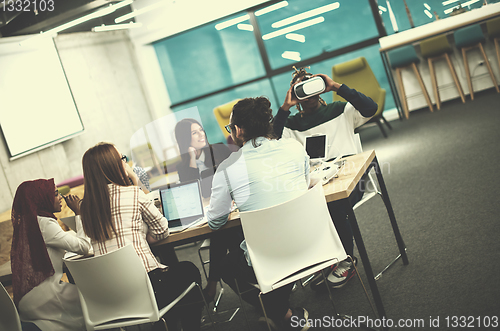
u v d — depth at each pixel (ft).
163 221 6.29
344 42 22.82
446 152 13.02
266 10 23.34
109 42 24.09
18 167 16.16
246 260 6.02
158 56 26.45
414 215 9.42
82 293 5.95
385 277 7.25
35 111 17.37
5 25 16.99
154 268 5.98
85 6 16.63
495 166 10.48
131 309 5.82
